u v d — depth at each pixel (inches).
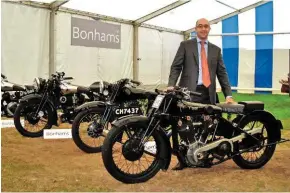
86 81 351.6
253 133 147.1
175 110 131.4
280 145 192.1
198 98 157.8
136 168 147.6
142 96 166.9
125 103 171.5
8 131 222.4
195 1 390.3
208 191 123.3
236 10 454.0
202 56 159.6
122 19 390.9
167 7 387.9
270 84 474.9
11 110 254.8
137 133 128.8
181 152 132.9
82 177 136.2
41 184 127.5
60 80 213.9
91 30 353.7
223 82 164.9
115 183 130.0
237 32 481.1
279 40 463.8
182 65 161.8
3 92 260.1
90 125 173.6
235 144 143.3
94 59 359.3
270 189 125.7
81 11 342.0
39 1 303.7
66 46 329.1
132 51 411.2
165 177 137.9
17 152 172.1
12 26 286.8
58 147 185.0
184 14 428.5
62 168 147.6
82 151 177.0
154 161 131.9
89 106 174.1
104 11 359.6
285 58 462.6
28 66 300.8
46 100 208.1
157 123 128.6
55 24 317.1
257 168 150.8
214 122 138.6
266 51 472.1
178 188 125.8
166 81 472.4
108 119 172.6
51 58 317.4
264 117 150.1
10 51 286.4
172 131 132.2
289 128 238.7
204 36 158.9
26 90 256.8
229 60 493.0
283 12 452.8
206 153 133.9
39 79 214.8
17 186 125.0
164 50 463.5
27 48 299.4
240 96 443.8
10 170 143.1
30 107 205.8
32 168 146.5
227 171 146.9
